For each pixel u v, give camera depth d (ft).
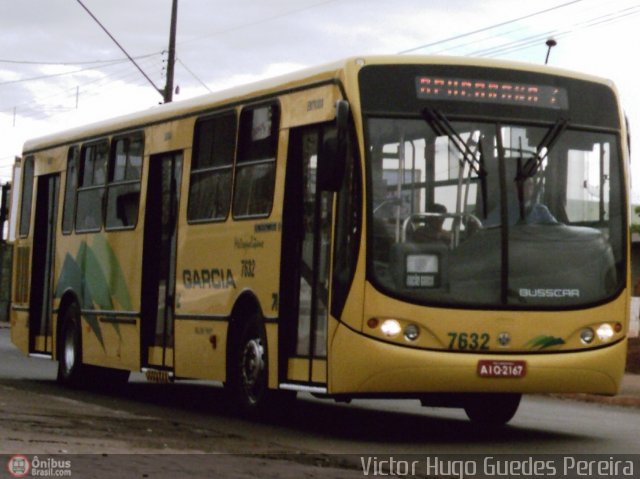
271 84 47.21
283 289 45.24
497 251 42.39
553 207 43.47
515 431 47.09
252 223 47.24
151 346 54.90
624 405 63.41
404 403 59.72
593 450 41.32
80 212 62.39
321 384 42.83
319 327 43.21
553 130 43.70
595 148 44.45
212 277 49.80
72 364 62.34
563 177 43.75
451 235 42.06
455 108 42.83
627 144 45.16
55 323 64.28
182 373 51.78
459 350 41.60
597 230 43.91
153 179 55.62
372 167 41.60
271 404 46.19
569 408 60.23
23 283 68.28
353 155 41.73
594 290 43.42
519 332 42.16
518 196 42.98
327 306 42.47
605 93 45.03
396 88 42.39
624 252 44.21
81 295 61.67
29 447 35.88
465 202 42.39
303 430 45.32
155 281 54.90
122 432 41.29
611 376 43.52
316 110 43.98
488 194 42.68
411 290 41.39
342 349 41.45
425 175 42.16
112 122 60.03
